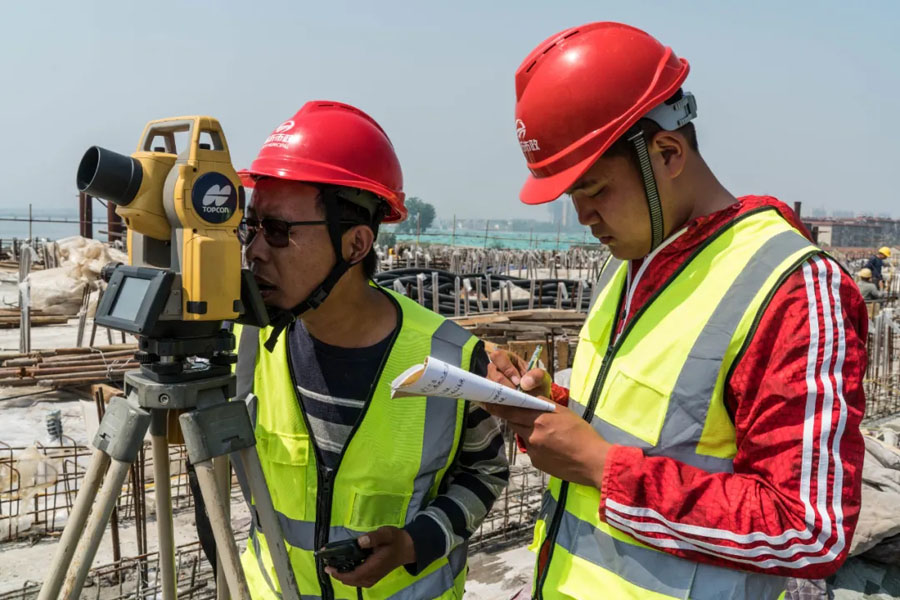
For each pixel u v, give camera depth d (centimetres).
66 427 612
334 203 169
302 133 173
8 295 1346
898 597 376
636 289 163
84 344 945
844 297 135
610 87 146
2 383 700
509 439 584
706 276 149
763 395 134
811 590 338
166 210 150
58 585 149
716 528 134
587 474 148
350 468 179
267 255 171
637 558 150
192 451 148
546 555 174
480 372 187
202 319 149
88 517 153
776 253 142
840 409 126
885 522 395
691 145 156
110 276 169
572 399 176
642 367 152
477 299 1150
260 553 198
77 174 150
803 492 127
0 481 427
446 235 5450
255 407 189
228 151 153
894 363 905
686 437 146
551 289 1316
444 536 177
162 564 173
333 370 182
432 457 182
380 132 187
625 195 151
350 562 162
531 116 154
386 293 192
